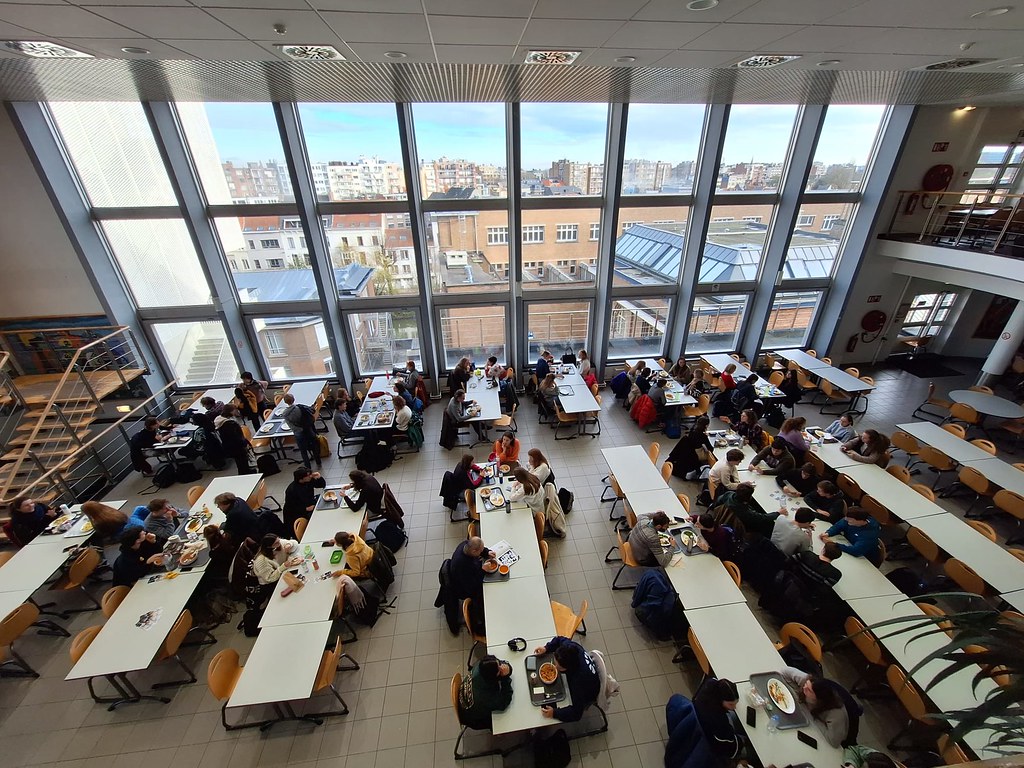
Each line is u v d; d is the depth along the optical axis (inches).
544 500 224.7
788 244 364.2
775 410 331.0
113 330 320.5
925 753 147.6
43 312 311.9
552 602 199.9
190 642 192.2
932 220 367.2
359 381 387.2
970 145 347.3
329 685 159.5
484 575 176.2
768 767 116.3
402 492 278.4
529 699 136.3
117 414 332.8
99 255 308.7
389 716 163.3
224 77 203.8
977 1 124.4
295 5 120.6
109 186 301.3
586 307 386.3
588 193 342.3
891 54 179.0
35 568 192.9
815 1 123.1
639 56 177.5
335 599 173.0
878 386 396.8
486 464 244.8
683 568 177.9
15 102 257.0
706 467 275.0
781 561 184.4
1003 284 322.7
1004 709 42.5
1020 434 301.1
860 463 237.3
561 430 340.5
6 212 283.3
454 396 308.2
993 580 168.7
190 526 208.5
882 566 217.2
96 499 280.2
